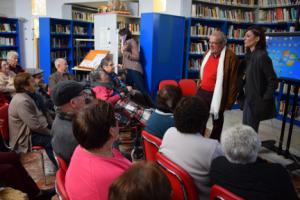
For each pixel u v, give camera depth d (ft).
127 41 15.71
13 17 26.94
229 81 10.52
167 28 16.38
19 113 8.84
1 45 25.93
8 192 5.99
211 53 10.85
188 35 18.25
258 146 4.39
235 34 20.94
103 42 17.83
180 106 5.39
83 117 4.10
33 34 26.81
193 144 5.21
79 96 6.17
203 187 5.19
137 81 15.72
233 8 21.07
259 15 20.94
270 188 4.06
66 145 5.76
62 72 14.20
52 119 10.87
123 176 2.55
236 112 20.07
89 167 4.01
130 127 10.37
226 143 4.47
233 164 4.40
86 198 3.94
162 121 6.98
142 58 16.42
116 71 15.89
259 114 9.73
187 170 5.20
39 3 26.02
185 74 18.85
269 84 9.39
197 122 5.27
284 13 19.03
